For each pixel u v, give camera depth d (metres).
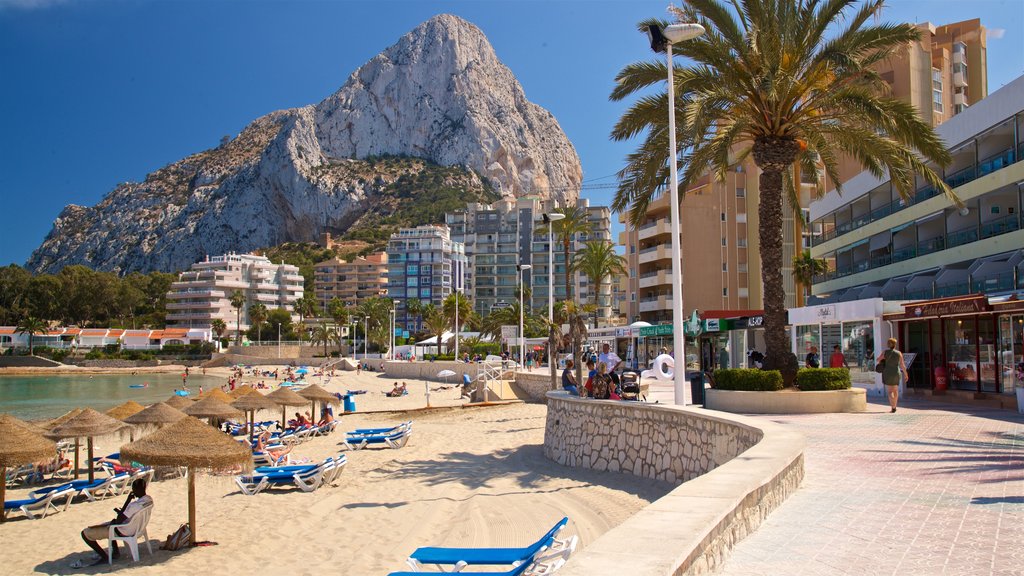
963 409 16.91
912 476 8.32
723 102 18.06
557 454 18.27
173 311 164.25
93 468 19.11
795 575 4.59
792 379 17.83
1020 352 17.83
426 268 163.38
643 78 18.80
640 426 14.73
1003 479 7.98
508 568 7.06
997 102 30.53
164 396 64.12
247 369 113.75
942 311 19.78
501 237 155.25
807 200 65.88
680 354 14.52
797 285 59.16
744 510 5.52
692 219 68.44
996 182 30.73
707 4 17.44
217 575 10.58
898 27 17.30
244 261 171.25
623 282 96.00
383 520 13.17
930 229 37.62
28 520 15.00
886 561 4.91
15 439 14.91
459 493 15.22
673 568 3.48
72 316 147.38
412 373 77.56
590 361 17.80
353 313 141.00
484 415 32.59
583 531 11.19
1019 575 4.56
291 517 13.92
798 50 17.50
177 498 16.45
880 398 21.41
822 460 9.64
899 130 17.00
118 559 11.67
